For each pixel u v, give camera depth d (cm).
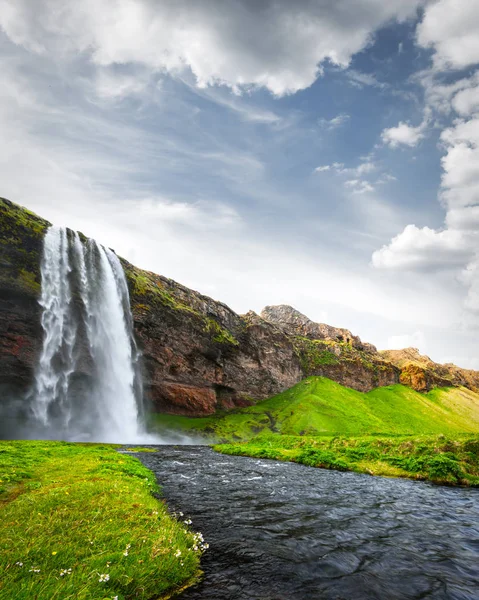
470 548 1169
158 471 2725
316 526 1343
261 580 851
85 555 799
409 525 1422
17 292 6512
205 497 1798
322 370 17312
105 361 8012
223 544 1094
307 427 10312
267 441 5725
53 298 7150
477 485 2558
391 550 1119
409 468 3000
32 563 724
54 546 822
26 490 1495
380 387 19350
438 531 1352
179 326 10669
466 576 947
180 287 12781
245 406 12700
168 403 10181
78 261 7994
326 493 2041
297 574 899
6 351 6388
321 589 822
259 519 1409
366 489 2233
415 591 846
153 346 9762
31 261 6906
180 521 1308
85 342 7644
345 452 3716
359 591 825
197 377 11225
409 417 15050
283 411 11900
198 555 967
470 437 3416
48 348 6950
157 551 864
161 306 10231
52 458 2788
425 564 1018
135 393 8912
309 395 13262
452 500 1984
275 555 1021
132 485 1706
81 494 1390
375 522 1444
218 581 832
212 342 11825
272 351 14775
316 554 1049
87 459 2747
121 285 9175
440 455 2998
